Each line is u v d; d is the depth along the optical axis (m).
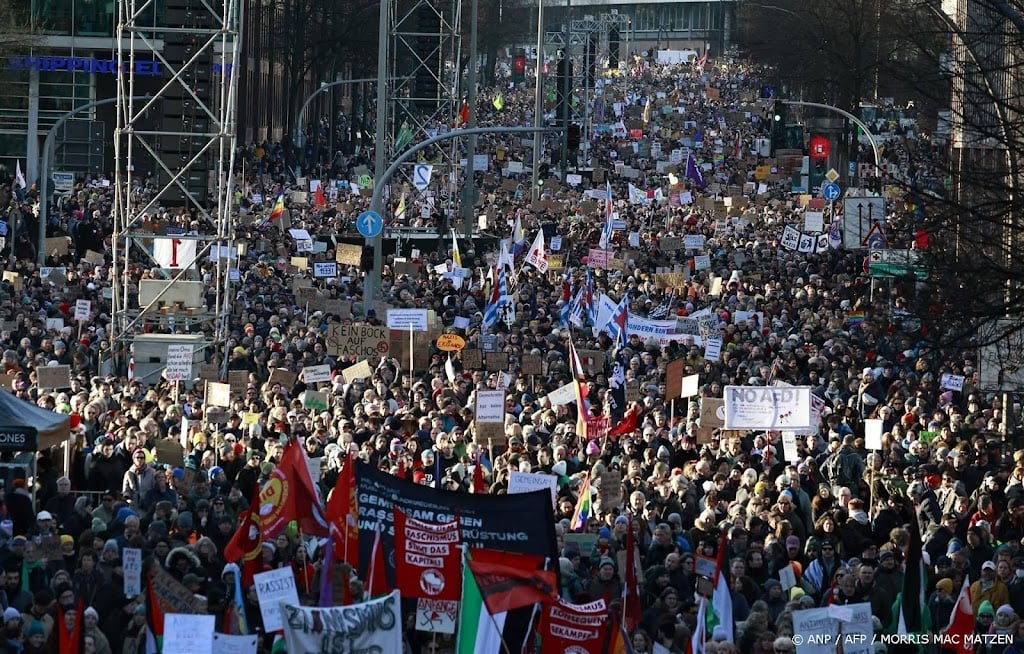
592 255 81.56
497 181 158.12
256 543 28.50
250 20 186.00
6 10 133.25
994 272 37.12
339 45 178.00
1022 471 40.31
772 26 190.62
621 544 33.00
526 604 24.56
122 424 42.97
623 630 25.20
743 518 34.75
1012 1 36.88
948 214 37.44
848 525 35.53
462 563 26.30
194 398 48.47
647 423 45.12
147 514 35.12
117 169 68.44
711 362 56.69
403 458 38.22
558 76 172.88
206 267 81.38
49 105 152.12
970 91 39.03
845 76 128.50
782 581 31.73
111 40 151.00
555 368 54.94
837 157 160.62
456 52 126.62
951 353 44.25
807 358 58.97
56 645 25.20
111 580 29.48
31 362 54.31
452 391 48.69
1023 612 30.39
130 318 66.75
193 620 22.70
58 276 73.62
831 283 83.38
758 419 42.78
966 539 36.44
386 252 104.25
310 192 128.88
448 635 28.47
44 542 30.52
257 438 41.00
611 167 184.50
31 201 104.50
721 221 110.19
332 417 45.75
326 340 57.53
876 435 43.56
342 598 25.78
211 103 75.94
